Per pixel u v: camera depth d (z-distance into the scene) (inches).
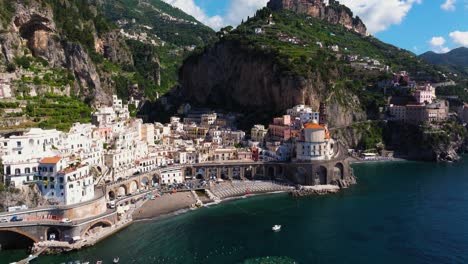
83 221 5482.3
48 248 5123.0
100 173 7431.1
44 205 5708.7
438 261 5024.6
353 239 5728.3
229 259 5024.6
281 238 5753.0
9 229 5142.7
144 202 7194.9
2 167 5797.2
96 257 4997.5
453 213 6845.5
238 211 7007.9
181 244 5477.4
